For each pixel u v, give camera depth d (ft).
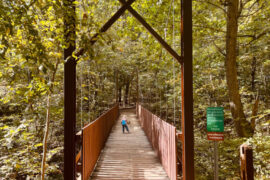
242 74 27.53
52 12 8.21
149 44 20.99
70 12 6.26
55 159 20.77
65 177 7.95
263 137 12.73
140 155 16.96
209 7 21.71
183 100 9.09
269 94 24.53
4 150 13.88
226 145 15.03
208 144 17.21
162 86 38.17
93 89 30.22
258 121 19.85
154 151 18.24
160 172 13.03
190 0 9.10
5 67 6.80
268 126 17.67
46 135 10.66
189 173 8.80
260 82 25.62
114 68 48.44
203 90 28.63
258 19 21.42
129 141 22.43
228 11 17.58
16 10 5.32
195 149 18.06
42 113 16.96
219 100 28.14
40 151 17.78
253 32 21.91
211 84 26.25
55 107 18.33
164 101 40.19
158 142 16.25
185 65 9.04
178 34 21.38
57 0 5.88
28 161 13.39
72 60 8.02
